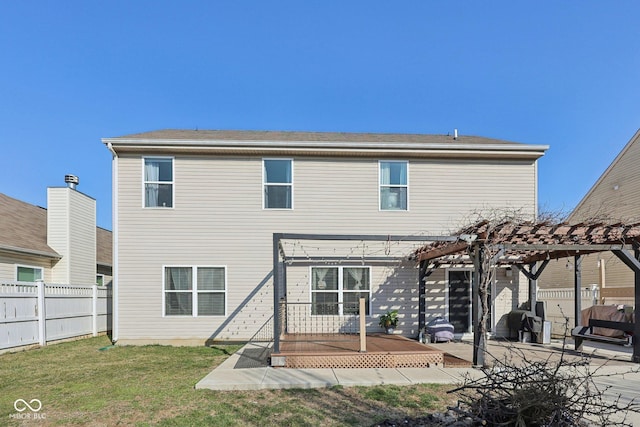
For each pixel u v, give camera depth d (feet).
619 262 47.47
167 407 15.40
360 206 33.30
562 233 21.89
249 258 32.42
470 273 33.88
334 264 32.81
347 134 41.52
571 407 10.41
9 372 21.66
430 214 33.60
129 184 32.24
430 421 13.57
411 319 32.71
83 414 14.70
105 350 28.89
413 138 38.91
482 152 33.37
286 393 17.20
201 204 32.53
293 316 32.22
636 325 23.26
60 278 40.47
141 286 31.73
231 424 13.56
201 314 31.81
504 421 10.25
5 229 37.78
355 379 19.12
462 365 21.95
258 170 33.04
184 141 31.91
